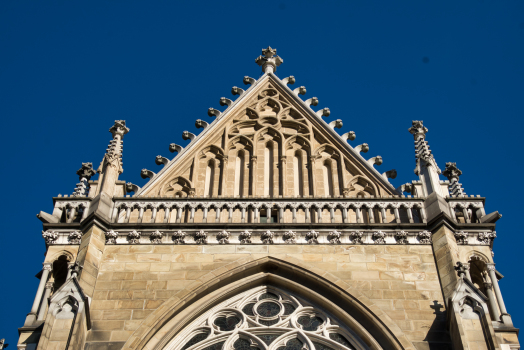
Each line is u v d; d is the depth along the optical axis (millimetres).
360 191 46031
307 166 47219
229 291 38250
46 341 33594
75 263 36844
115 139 46062
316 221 43125
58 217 41406
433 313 36594
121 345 35250
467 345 33906
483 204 42344
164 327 36375
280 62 55594
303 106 50562
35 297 37719
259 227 40625
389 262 39125
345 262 39094
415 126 47281
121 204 42250
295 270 38656
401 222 41688
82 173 44469
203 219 41500
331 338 36781
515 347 35250
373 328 36531
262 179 46375
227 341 36281
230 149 48062
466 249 39906
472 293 35781
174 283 38000
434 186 42875
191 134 49219
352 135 49094
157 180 45656
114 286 37906
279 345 36312
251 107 50969
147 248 39875
